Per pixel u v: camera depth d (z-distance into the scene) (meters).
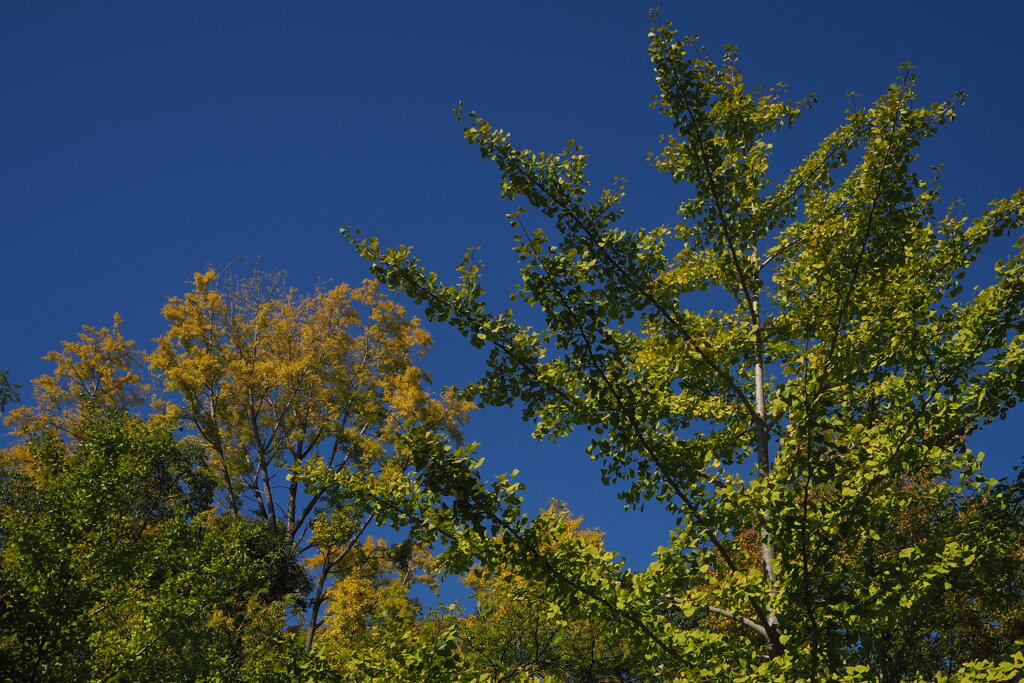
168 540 11.17
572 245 5.64
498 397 5.39
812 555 4.94
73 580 9.37
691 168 6.00
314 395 21.47
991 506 5.27
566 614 5.20
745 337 6.55
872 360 5.67
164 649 9.96
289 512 20.50
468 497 4.88
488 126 5.72
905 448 4.84
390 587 13.11
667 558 4.90
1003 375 5.07
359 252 5.30
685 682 4.83
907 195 5.75
